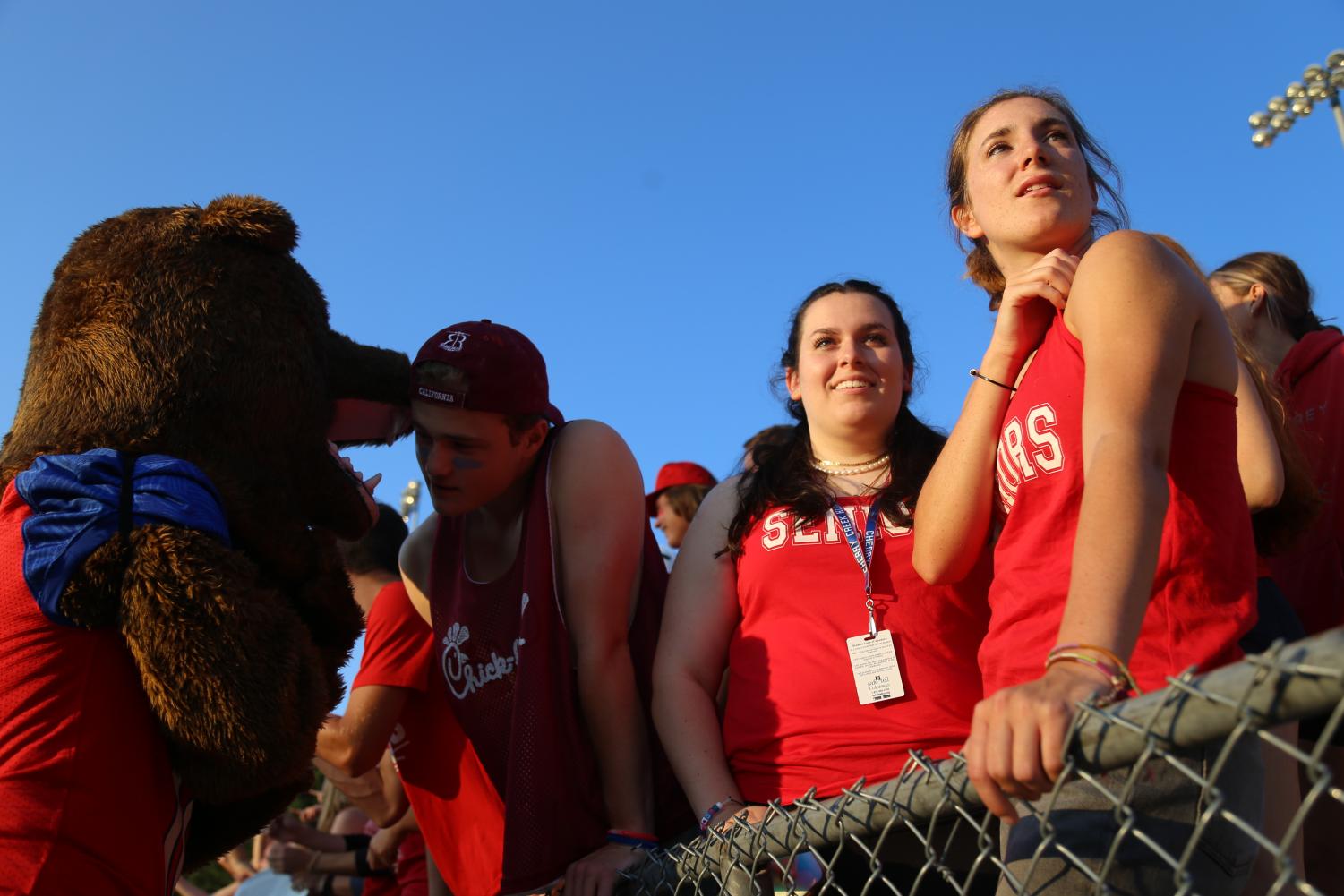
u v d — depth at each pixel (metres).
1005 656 1.84
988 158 2.31
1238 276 3.73
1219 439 1.76
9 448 2.52
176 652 2.18
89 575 2.20
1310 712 1.05
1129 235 1.80
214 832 2.58
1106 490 1.54
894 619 2.54
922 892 2.34
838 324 2.88
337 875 4.65
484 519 2.98
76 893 2.07
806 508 2.71
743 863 1.96
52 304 2.61
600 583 2.75
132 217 2.68
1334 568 3.00
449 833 3.24
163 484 2.32
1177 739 1.15
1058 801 1.60
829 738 2.47
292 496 2.65
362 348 3.01
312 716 2.34
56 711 2.16
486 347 2.79
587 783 2.66
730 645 2.79
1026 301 2.04
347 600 2.73
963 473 2.09
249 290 2.60
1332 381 3.17
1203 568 1.70
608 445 2.88
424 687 3.37
